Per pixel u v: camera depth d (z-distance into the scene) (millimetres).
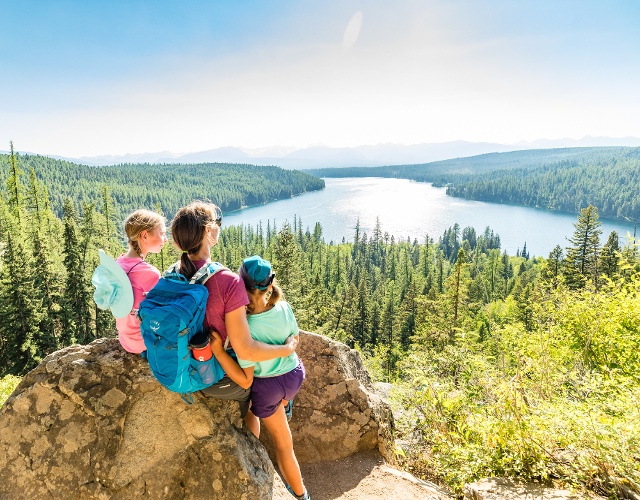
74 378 3418
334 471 5312
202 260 2857
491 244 170250
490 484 5297
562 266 51188
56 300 41344
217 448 3281
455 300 37844
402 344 63844
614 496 4512
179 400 3391
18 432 3295
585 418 5223
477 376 8531
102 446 3244
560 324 12625
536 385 7645
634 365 9445
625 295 12422
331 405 5746
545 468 5207
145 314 2572
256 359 2869
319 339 6180
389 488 5074
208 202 2957
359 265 128625
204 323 2793
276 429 3479
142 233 3131
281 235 40406
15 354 35188
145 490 3162
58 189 186875
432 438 7152
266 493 3262
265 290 3092
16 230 44812
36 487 3168
